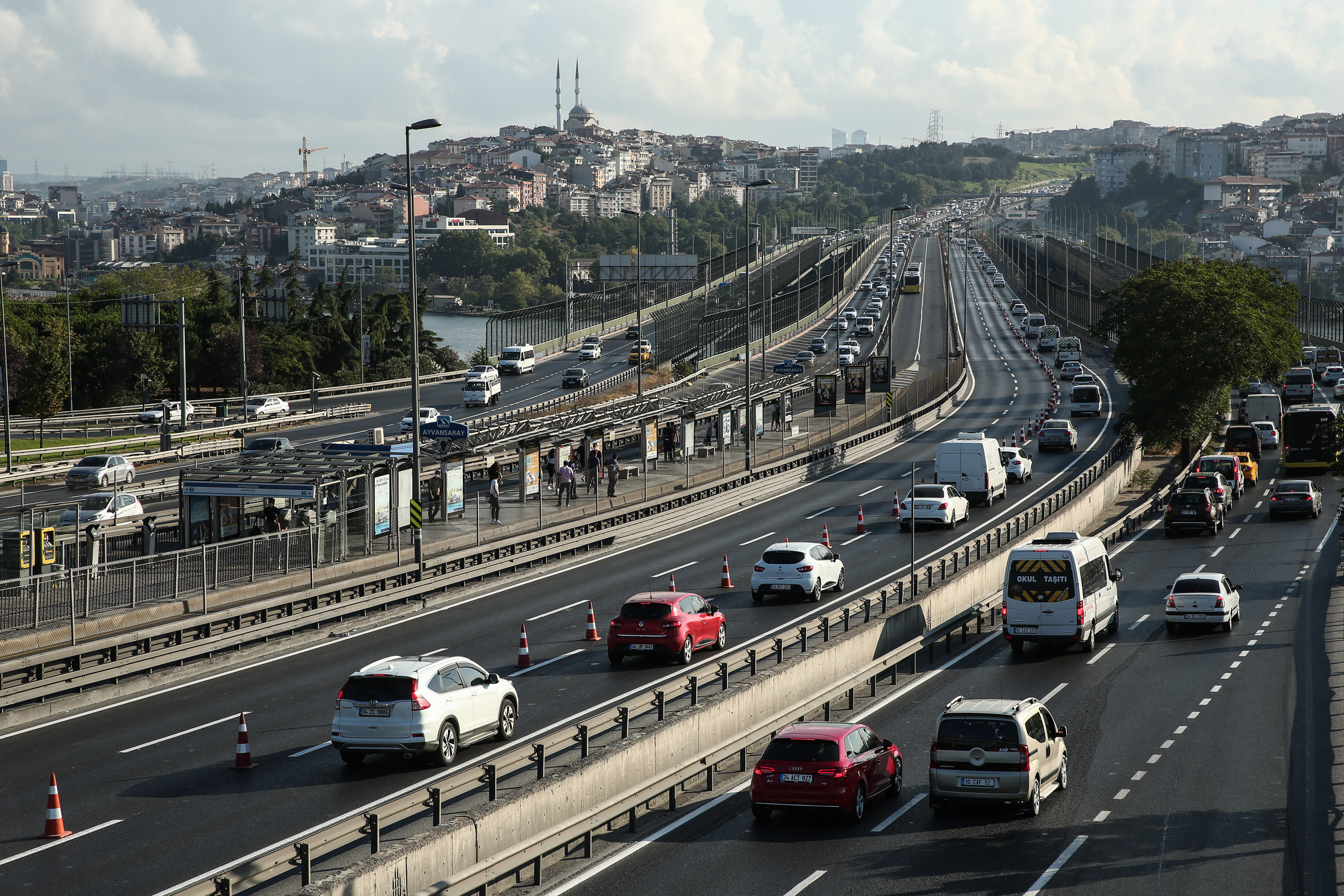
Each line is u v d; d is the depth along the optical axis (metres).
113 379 159.12
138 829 29.16
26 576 46.78
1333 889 26.23
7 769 34.22
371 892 21.86
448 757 34.09
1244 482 98.06
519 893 25.81
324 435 119.00
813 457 102.88
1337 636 52.69
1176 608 53.69
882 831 29.97
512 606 57.59
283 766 34.34
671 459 98.81
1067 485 84.81
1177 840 29.27
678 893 25.86
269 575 52.91
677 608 46.62
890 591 50.94
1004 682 45.56
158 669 44.66
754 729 35.69
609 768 29.42
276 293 139.88
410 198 60.38
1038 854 28.33
